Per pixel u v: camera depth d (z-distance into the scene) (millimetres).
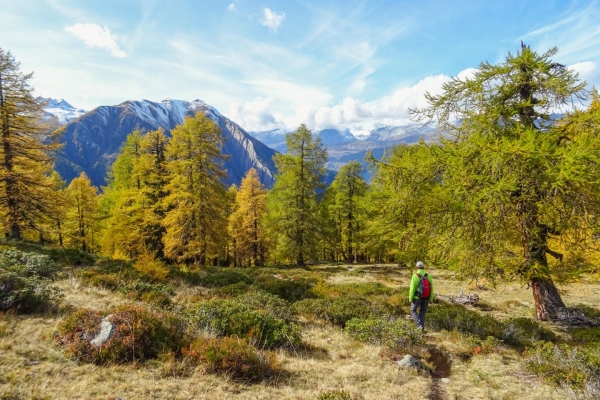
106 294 8906
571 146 7543
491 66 9891
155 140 27453
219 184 24484
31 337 5035
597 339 7930
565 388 5094
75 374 4211
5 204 19781
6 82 19141
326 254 49375
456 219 9055
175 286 12492
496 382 5555
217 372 4914
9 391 3533
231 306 7777
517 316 11797
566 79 8844
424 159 9398
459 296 14734
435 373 6156
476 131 9430
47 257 10344
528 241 9180
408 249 10555
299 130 30500
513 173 7637
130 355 4938
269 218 33500
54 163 22094
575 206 7637
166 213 24516
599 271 8820
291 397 4488
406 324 7938
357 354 6816
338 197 35656
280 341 6988
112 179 36562
